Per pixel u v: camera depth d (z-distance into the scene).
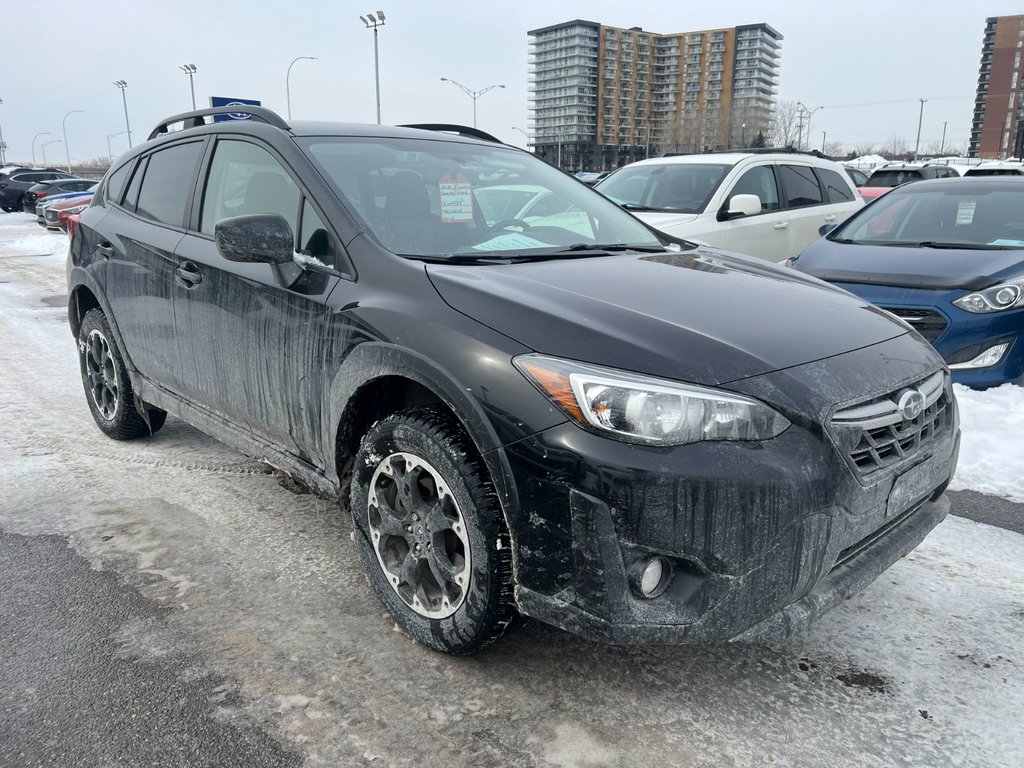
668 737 2.11
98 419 4.46
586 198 3.69
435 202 3.03
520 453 2.02
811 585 2.07
